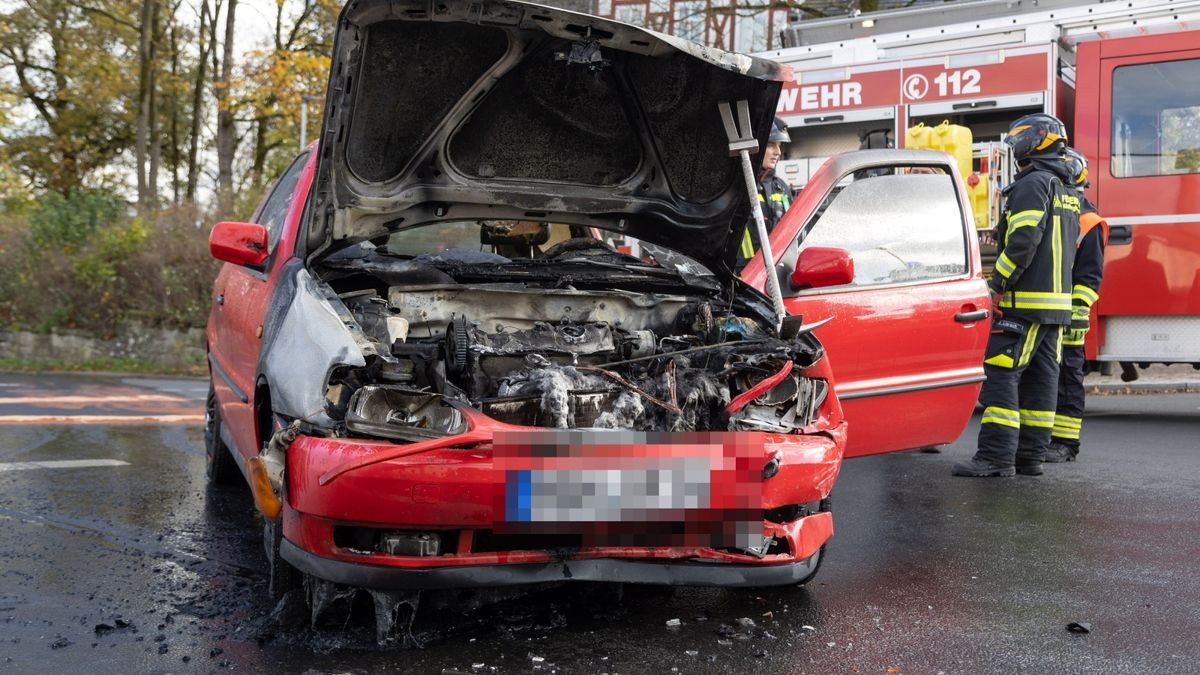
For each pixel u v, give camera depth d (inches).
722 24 705.0
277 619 139.0
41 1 1033.5
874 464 280.5
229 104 949.2
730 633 138.4
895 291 211.0
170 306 617.6
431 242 206.8
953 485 247.0
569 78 161.2
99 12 1034.7
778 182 257.8
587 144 172.9
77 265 623.5
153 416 358.6
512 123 166.7
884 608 151.6
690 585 136.9
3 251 648.4
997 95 364.8
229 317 201.6
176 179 1154.7
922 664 128.2
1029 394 260.2
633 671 124.2
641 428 148.3
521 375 148.6
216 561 171.9
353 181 160.2
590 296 171.6
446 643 132.4
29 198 914.7
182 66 1071.0
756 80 163.2
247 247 176.6
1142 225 349.7
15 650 128.5
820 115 389.7
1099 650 133.6
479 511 125.6
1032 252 246.2
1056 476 256.7
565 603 151.0
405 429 127.3
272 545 142.0
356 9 136.6
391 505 123.2
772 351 158.9
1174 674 125.3
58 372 577.0
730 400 154.3
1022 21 364.5
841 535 198.1
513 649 131.0
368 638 133.5
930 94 373.7
